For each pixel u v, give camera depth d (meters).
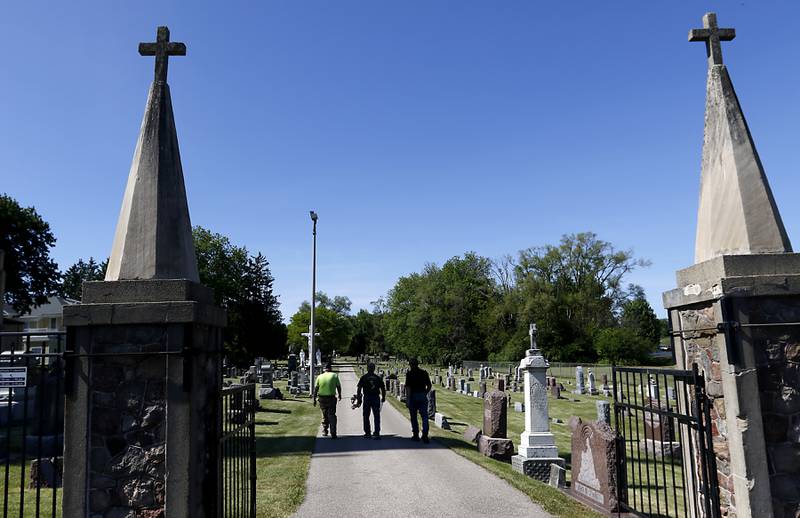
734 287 5.40
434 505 8.65
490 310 74.88
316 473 10.83
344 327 101.25
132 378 5.41
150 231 5.75
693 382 6.08
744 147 5.93
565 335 65.81
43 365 5.42
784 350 5.38
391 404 24.06
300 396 30.83
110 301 5.47
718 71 6.24
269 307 73.12
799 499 5.18
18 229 50.31
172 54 6.36
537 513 8.25
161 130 6.11
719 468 5.69
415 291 87.06
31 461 11.75
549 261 68.38
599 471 8.58
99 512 5.24
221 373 6.36
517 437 18.23
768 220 5.73
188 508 5.21
